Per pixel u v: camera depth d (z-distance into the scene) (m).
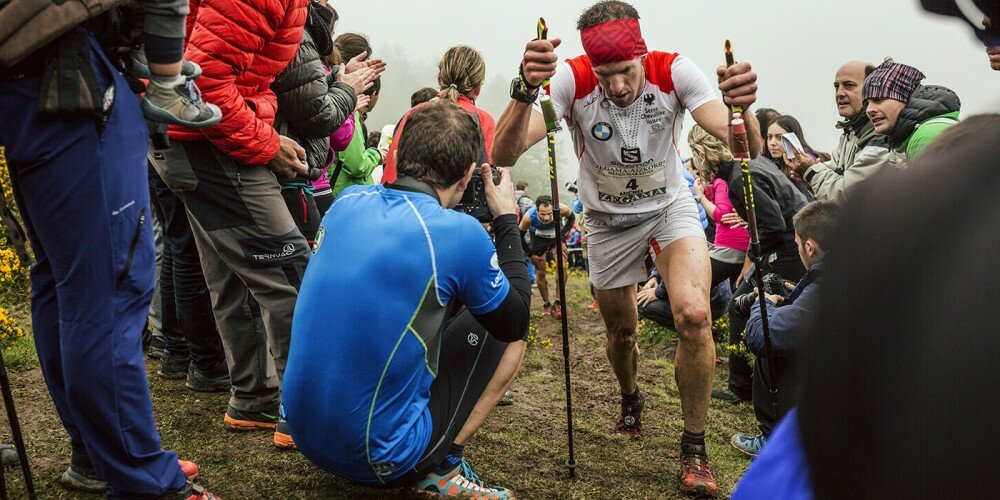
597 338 6.90
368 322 2.21
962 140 0.58
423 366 2.32
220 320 3.07
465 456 3.24
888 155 3.67
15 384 3.38
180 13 1.96
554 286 9.68
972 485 0.52
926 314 0.54
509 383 2.70
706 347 3.14
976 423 0.52
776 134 4.96
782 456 0.85
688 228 3.42
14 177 1.91
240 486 2.65
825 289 0.61
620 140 3.35
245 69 2.65
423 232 2.26
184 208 3.28
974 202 0.53
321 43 3.24
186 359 3.74
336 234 2.34
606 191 3.50
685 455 3.21
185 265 3.38
